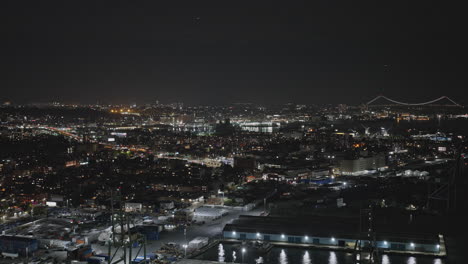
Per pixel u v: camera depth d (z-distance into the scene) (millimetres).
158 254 122125
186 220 159875
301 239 131625
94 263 114750
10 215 170875
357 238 126688
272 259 120000
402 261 117562
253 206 186500
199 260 110688
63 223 149750
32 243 125125
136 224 147625
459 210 172375
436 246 121938
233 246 131625
